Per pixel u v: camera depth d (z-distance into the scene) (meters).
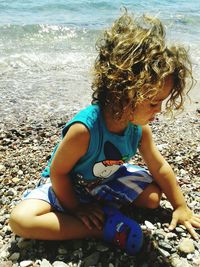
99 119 0.72
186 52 0.71
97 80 0.72
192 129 1.41
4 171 1.07
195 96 1.75
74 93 1.75
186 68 0.69
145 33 0.70
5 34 2.58
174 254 0.75
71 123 0.72
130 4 4.14
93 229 0.76
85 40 2.62
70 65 2.13
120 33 0.71
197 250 0.76
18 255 0.74
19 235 0.76
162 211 0.87
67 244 0.76
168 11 3.96
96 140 0.72
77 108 1.59
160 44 0.68
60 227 0.75
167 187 0.84
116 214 0.77
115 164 0.78
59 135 1.34
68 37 2.65
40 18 3.29
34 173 1.07
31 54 2.24
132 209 0.87
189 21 3.46
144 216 0.85
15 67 2.04
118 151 0.75
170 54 0.68
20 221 0.74
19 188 0.99
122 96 0.68
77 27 2.91
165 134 1.35
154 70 0.66
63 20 3.26
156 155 0.83
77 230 0.76
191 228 0.80
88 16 3.50
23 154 1.18
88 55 2.30
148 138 0.82
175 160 1.14
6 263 0.72
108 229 0.74
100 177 0.79
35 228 0.74
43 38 2.60
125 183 0.84
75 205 0.78
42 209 0.76
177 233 0.80
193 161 1.14
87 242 0.77
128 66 0.67
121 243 0.74
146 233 0.79
